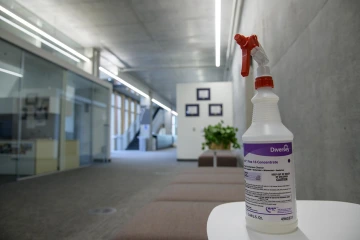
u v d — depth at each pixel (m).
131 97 15.27
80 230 1.85
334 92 0.94
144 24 5.20
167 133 19.05
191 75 9.55
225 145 3.26
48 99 5.16
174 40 6.07
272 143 0.41
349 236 0.40
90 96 6.72
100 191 3.19
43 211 2.33
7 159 4.44
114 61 7.65
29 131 4.71
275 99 0.44
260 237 0.39
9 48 4.02
